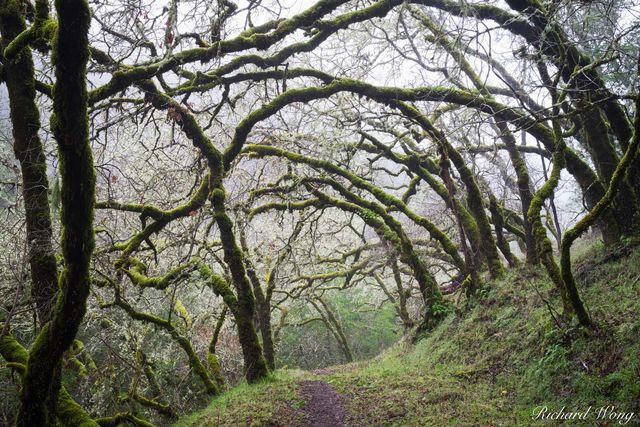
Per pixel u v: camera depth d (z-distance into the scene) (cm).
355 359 2805
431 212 2362
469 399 848
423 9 1491
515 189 1731
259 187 1741
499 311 1227
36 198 772
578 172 1174
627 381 654
